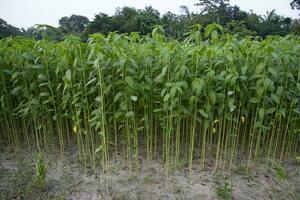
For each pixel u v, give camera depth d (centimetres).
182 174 306
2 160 346
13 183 287
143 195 267
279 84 300
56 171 314
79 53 271
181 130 397
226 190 266
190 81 275
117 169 315
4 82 342
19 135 404
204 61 277
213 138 401
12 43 352
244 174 309
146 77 274
